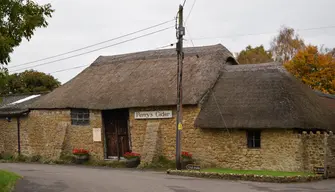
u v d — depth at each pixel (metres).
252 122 19.75
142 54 28.45
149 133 22.88
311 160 18.56
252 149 20.16
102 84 26.78
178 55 19.97
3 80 9.85
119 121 25.05
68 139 26.52
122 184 14.81
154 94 23.41
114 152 25.22
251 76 22.52
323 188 14.10
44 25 10.59
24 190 13.30
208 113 21.28
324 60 34.78
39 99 29.23
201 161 21.44
